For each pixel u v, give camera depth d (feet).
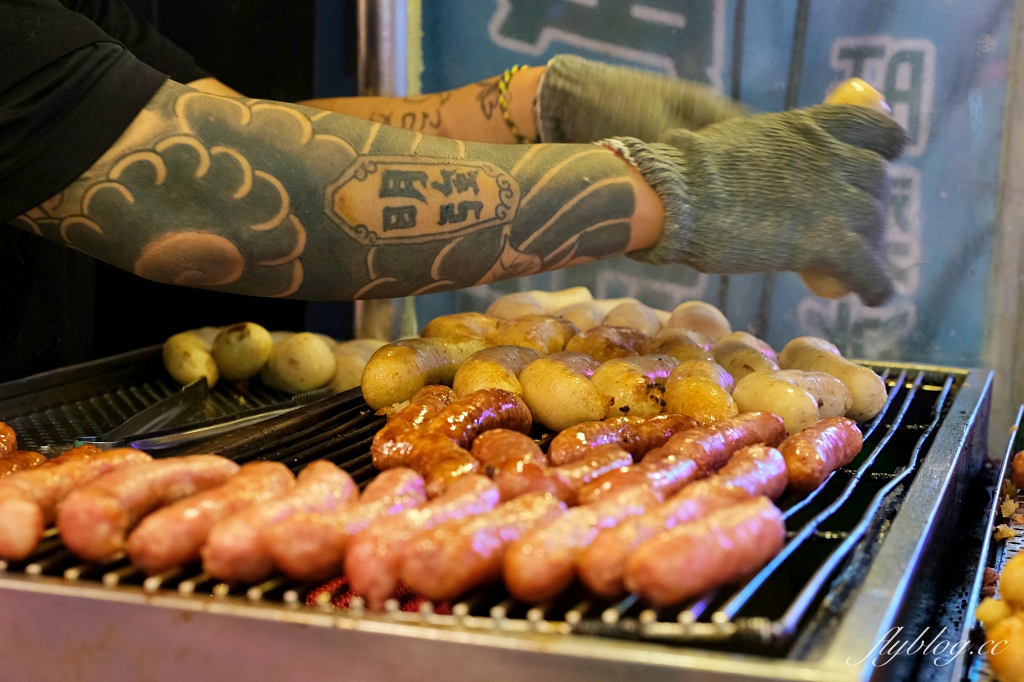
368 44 7.07
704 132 4.02
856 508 3.49
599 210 3.76
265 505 2.39
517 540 2.26
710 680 1.85
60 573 2.45
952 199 7.13
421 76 8.27
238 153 3.27
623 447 3.38
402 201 3.48
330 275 3.53
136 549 2.31
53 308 5.68
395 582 2.22
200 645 2.18
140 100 3.18
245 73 7.13
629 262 8.20
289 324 7.46
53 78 3.01
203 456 2.80
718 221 3.83
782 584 2.94
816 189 3.87
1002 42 6.78
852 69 7.21
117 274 6.81
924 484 3.26
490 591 2.38
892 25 7.03
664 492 2.79
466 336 4.85
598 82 4.79
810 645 2.06
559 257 3.85
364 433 3.94
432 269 3.65
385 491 2.59
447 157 3.64
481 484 2.60
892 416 4.92
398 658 2.05
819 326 7.75
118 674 2.26
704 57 7.54
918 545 2.61
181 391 4.89
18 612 2.29
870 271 4.04
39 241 5.49
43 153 3.03
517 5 7.91
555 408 3.87
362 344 5.98
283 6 6.94
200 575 2.40
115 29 5.05
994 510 3.86
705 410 3.80
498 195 3.65
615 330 5.05
